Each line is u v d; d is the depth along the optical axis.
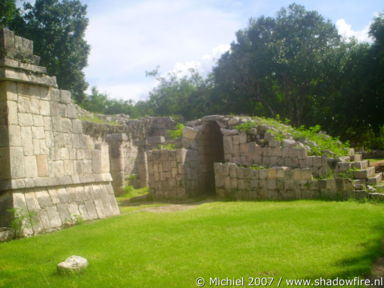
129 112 64.75
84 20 32.25
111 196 12.86
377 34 29.70
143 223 9.80
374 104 30.09
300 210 10.28
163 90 60.91
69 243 7.92
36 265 6.49
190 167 18.62
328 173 13.66
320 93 37.22
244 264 5.82
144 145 27.69
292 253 6.29
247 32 39.50
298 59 34.94
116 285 5.17
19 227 8.93
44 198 10.08
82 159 11.89
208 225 9.05
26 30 29.38
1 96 9.51
